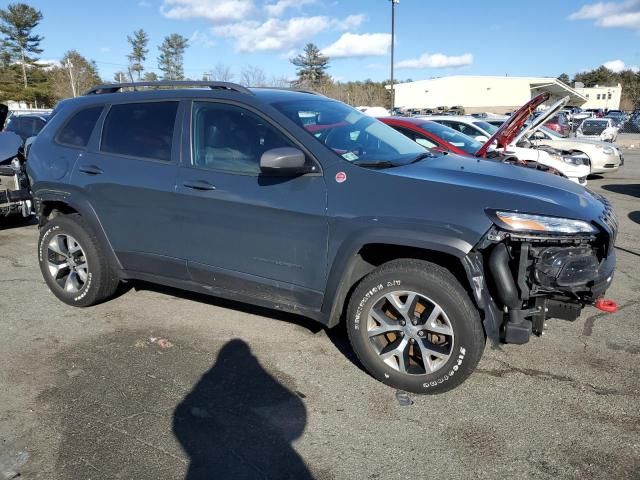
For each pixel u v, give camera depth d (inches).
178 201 155.3
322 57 2962.6
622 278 222.1
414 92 2738.7
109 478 104.9
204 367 147.2
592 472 106.6
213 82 162.9
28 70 2807.6
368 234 128.2
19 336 166.1
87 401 130.7
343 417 124.9
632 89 3174.2
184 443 115.3
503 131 278.2
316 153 138.6
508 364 148.7
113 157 170.1
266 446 114.8
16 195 269.9
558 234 121.3
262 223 142.9
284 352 155.6
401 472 107.3
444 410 127.6
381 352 135.9
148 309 187.0
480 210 122.0
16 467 107.8
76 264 185.2
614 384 138.4
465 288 128.6
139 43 3019.2
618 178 572.7
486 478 105.4
